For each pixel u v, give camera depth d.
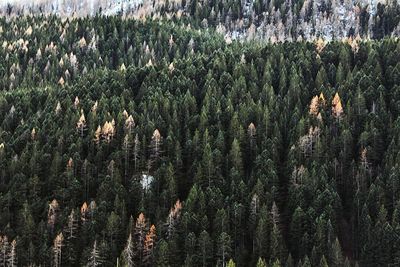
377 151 100.69
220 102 116.44
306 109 111.75
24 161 103.19
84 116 113.75
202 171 96.38
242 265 85.56
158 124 109.06
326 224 85.94
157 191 97.00
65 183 98.12
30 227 90.25
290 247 88.44
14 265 87.12
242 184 93.19
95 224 89.75
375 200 90.12
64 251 87.62
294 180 94.50
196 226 88.69
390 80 117.06
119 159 100.81
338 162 98.69
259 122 107.81
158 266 82.94
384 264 83.12
